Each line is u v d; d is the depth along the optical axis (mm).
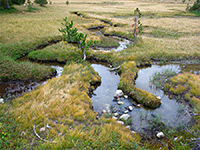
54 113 8367
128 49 20906
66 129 7371
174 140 7531
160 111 9930
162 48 21188
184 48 21375
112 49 21688
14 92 11305
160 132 8008
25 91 11484
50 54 17406
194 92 11523
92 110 9625
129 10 57844
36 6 55375
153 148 7152
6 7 40344
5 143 5867
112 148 6434
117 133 7480
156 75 14547
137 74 15242
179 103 10852
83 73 13430
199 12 50281
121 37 27906
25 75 12953
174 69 16297
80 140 6645
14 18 33688
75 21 36688
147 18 44094
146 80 14086
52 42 22500
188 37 26688
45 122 7711
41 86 11789
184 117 9406
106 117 9125
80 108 9172
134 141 7020
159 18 43906
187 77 13602
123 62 16734
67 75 12898
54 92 10469
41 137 6848
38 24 30875
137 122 8906
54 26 30188
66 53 17797
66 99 9766
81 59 16250
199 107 9922
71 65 15062
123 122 8742
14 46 18328
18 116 7844
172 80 13289
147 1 100438
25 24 29859
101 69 16203
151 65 17469
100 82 13422
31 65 14445
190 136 7672
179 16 47094
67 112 8617
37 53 17469
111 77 14508
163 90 12461
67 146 6281
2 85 11969
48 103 9219
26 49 18641
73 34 16750
